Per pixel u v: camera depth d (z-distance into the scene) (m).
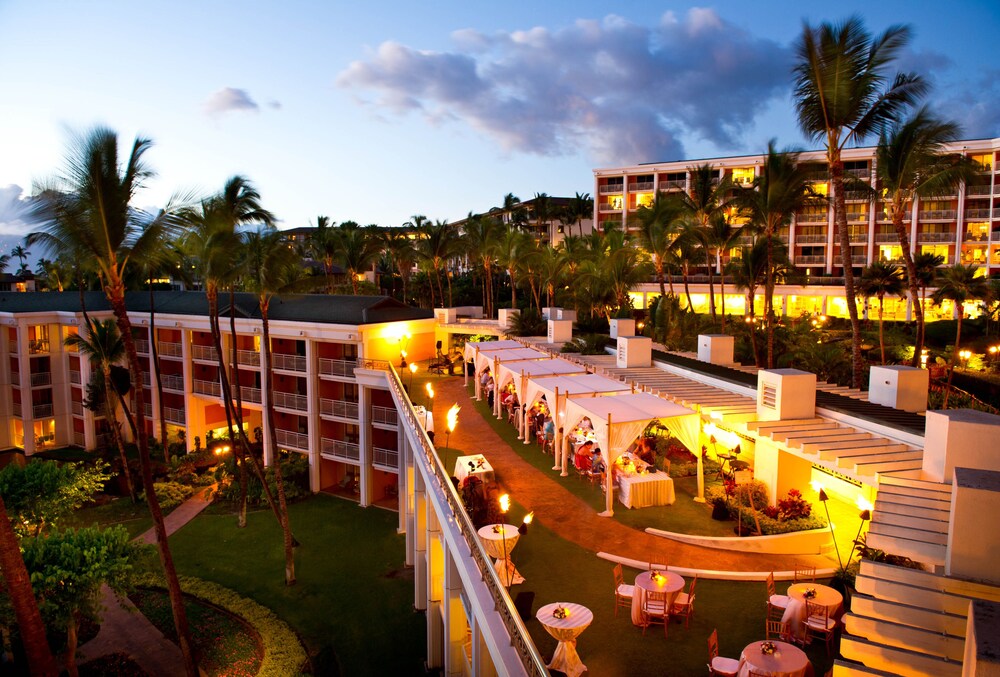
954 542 9.47
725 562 13.72
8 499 23.80
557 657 10.02
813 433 16.28
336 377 35.84
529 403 23.30
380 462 34.56
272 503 28.36
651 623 11.38
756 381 22.00
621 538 15.05
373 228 68.50
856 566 12.27
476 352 32.19
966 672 4.26
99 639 22.39
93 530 19.95
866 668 8.66
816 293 62.31
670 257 45.06
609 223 61.12
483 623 9.35
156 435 45.50
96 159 14.45
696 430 17.47
